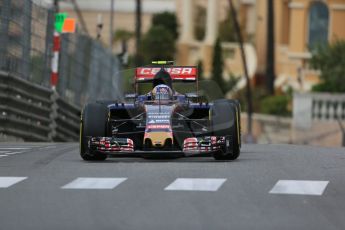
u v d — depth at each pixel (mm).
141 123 58469
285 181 48406
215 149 56969
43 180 48281
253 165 55375
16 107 93125
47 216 39219
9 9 91875
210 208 41094
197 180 48188
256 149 71625
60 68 109812
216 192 44812
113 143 56812
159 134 56031
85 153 57719
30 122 96812
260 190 45562
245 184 47188
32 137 97562
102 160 58750
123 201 42531
